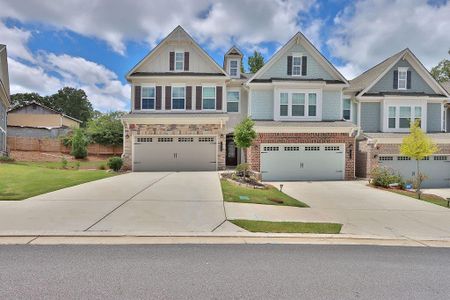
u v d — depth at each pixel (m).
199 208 9.31
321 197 12.79
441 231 7.93
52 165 22.47
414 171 19.27
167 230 7.09
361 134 20.50
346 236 7.19
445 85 25.44
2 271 4.61
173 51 21.16
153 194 11.28
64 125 44.59
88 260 5.16
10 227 6.95
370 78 22.72
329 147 19.03
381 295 4.09
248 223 7.83
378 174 16.42
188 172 19.06
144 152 20.05
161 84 20.92
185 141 20.22
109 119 38.38
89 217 7.94
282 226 7.72
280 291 4.14
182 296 3.92
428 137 17.72
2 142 25.12
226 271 4.82
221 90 21.12
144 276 4.54
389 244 6.71
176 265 5.02
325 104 20.66
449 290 4.29
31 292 3.92
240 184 14.45
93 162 26.41
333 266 5.17
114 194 11.12
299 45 20.55
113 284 4.23
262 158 18.66
